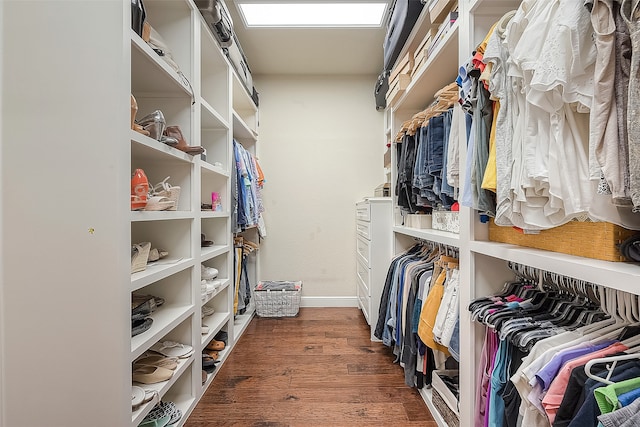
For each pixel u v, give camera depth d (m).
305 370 1.90
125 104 1.01
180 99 1.58
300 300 3.01
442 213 1.78
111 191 0.99
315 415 1.48
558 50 0.63
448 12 1.47
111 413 0.99
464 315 1.18
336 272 3.21
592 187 0.65
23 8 1.00
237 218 2.35
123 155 1.00
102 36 0.99
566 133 0.68
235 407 1.54
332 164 3.20
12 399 0.99
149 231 1.58
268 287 2.98
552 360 0.70
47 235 0.99
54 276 0.99
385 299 2.12
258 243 3.15
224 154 2.17
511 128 0.83
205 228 2.18
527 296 1.07
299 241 3.20
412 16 1.80
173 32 1.57
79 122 0.99
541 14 0.69
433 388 1.50
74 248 0.99
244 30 2.43
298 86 3.20
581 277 0.67
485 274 1.16
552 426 0.64
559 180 0.68
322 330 2.56
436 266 1.58
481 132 0.97
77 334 0.99
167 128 1.45
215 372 1.85
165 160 1.50
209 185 2.17
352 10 2.19
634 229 0.65
